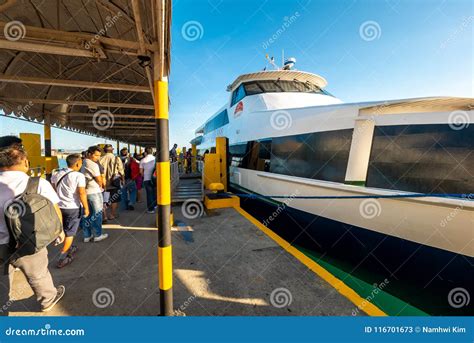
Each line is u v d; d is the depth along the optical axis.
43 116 8.41
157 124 1.79
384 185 3.31
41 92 7.21
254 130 6.16
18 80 4.56
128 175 6.20
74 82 4.73
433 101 3.10
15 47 2.47
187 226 4.46
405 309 2.87
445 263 2.93
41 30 2.38
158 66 1.91
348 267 3.79
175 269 2.89
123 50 2.62
